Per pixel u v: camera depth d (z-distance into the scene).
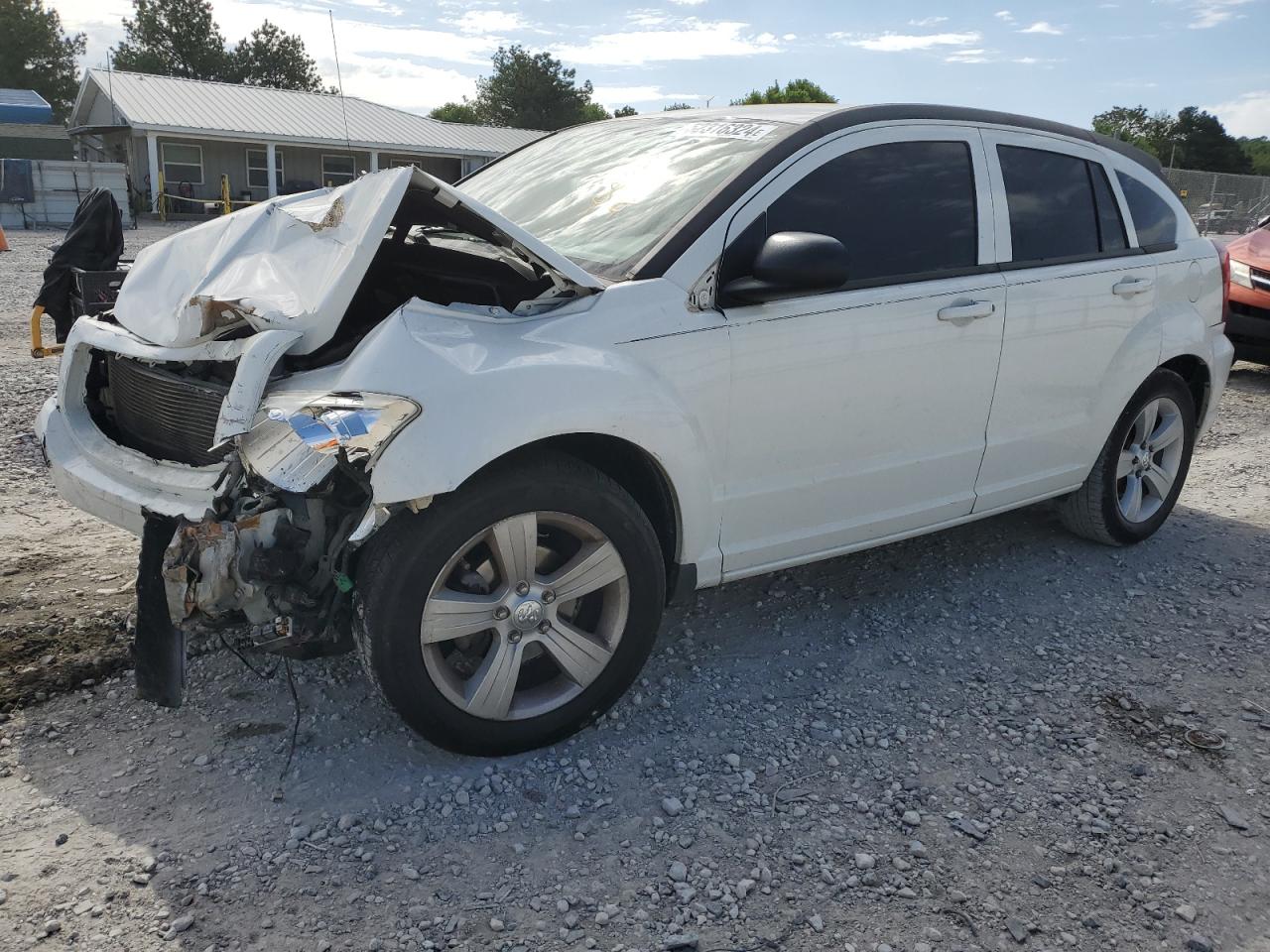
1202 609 4.19
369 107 36.81
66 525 4.63
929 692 3.46
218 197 33.16
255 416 2.63
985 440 3.93
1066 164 4.23
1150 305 4.48
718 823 2.72
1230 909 2.47
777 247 2.98
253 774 2.83
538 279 3.28
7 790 2.72
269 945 2.23
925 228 3.65
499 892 2.43
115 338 3.21
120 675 3.31
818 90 47.06
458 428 2.56
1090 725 3.28
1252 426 7.45
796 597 4.17
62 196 25.52
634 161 3.69
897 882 2.52
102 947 2.20
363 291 3.55
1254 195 31.70
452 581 2.77
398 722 3.11
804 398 3.32
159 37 62.47
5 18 59.72
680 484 3.05
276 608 2.61
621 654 3.03
